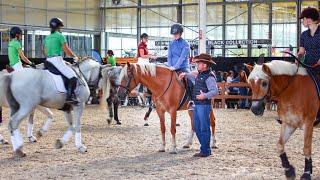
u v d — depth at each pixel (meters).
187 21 32.66
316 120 7.84
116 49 34.53
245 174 8.55
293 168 7.95
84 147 10.74
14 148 10.12
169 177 8.34
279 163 9.48
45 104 10.27
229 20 31.73
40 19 31.77
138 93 22.09
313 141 12.41
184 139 12.71
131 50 34.09
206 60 9.74
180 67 10.55
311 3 29.72
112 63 21.64
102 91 12.04
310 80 7.70
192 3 32.34
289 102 7.62
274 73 7.49
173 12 33.00
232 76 23.92
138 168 9.06
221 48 30.52
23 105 9.94
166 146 11.63
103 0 34.53
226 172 8.72
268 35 30.92
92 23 34.56
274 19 30.73
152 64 10.52
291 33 30.33
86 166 9.28
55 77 10.18
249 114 19.81
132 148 11.31
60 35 10.33
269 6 30.81
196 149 11.05
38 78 9.99
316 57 7.92
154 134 13.74
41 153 10.62
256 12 31.09
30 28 31.12
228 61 24.73
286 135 7.88
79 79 10.53
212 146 11.12
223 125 15.97
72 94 10.30
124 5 34.28
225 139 12.72
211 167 9.12
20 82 9.88
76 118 10.67
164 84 10.37
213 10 32.09
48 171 8.87
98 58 20.47
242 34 31.47
